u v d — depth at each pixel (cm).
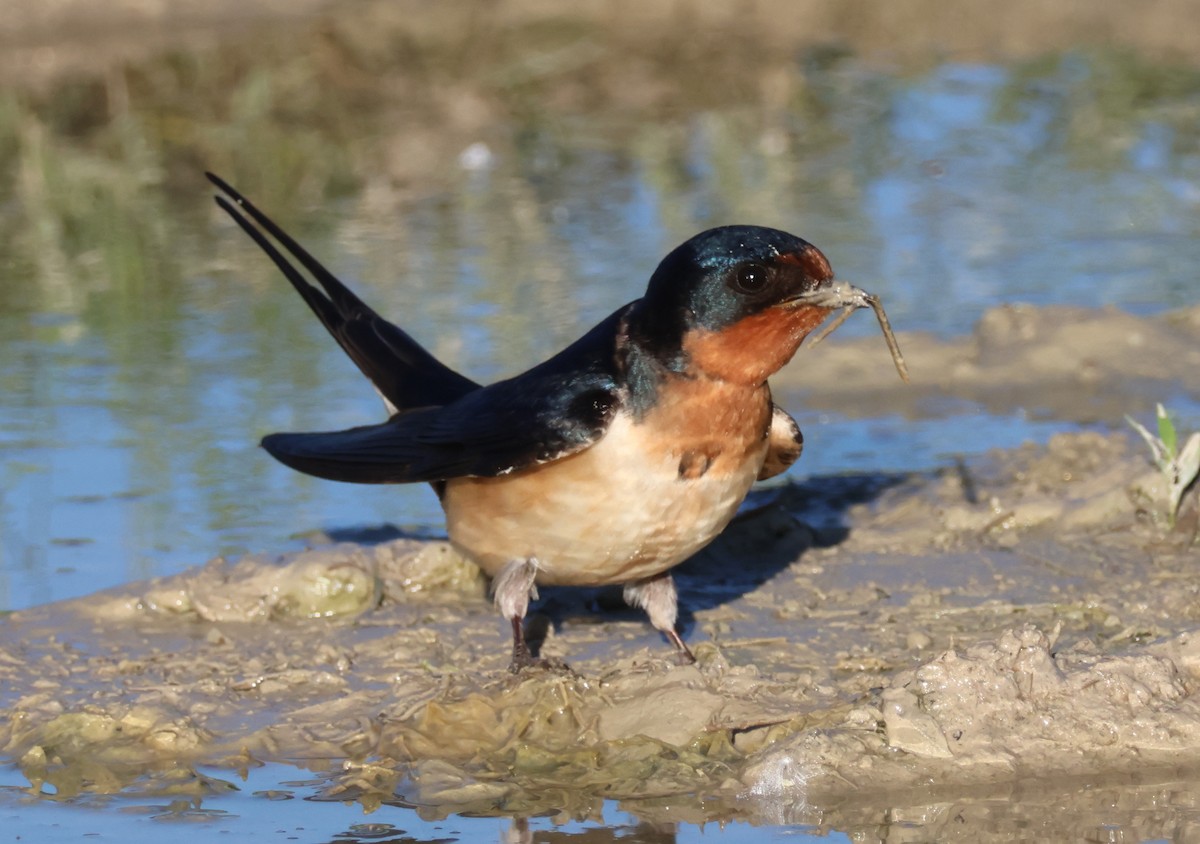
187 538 1220
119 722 941
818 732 880
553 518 930
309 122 2430
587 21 2944
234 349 1631
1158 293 1759
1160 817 816
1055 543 1175
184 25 2800
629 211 2075
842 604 1095
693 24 2930
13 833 828
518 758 898
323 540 1224
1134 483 1221
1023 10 3011
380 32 2811
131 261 1905
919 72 2728
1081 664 919
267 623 1092
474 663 1017
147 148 2311
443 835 821
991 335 1631
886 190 2155
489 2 2972
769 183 2188
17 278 1861
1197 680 916
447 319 1667
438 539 1224
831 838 808
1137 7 2986
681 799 851
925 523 1235
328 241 1978
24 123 2388
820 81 2677
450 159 2314
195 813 848
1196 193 2127
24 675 1012
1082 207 2083
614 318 945
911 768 862
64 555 1188
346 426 1409
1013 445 1409
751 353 895
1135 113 2486
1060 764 862
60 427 1426
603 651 1034
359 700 973
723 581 1148
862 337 1666
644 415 905
